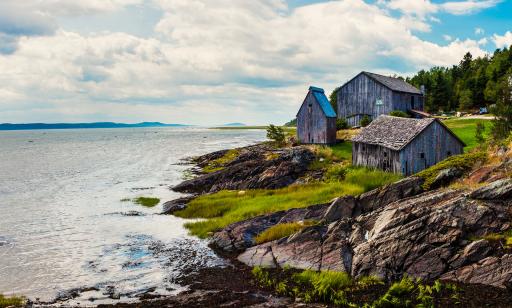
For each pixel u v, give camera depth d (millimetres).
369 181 41531
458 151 46812
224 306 22062
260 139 192625
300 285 24281
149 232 37625
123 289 25406
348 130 79875
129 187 62438
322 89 77688
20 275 27922
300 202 39375
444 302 20188
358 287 23141
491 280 21172
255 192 47750
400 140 45156
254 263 28531
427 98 133375
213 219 39969
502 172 30656
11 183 67750
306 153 59906
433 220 25125
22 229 39281
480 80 121375
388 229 26375
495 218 24422
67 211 46562
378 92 79125
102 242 34969
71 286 26000
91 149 149500
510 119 43656
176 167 86312
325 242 28000
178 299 23375
